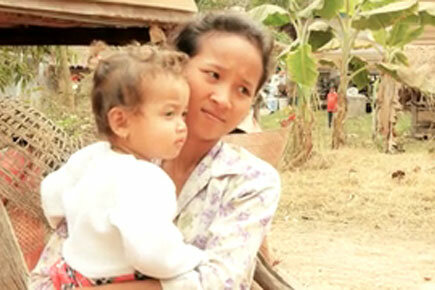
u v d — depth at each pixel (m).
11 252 1.83
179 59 1.70
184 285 1.55
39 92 11.08
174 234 1.54
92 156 1.71
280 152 3.27
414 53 16.39
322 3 11.55
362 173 11.71
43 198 1.76
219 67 1.77
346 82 14.09
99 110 1.65
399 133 15.11
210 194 1.79
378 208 9.52
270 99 22.25
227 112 1.79
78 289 1.58
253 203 1.73
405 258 7.44
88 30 3.99
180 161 1.90
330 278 6.64
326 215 9.23
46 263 1.75
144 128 1.61
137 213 1.50
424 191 10.29
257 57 1.79
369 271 6.92
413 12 11.49
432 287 6.47
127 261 1.57
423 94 15.48
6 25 3.87
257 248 1.71
